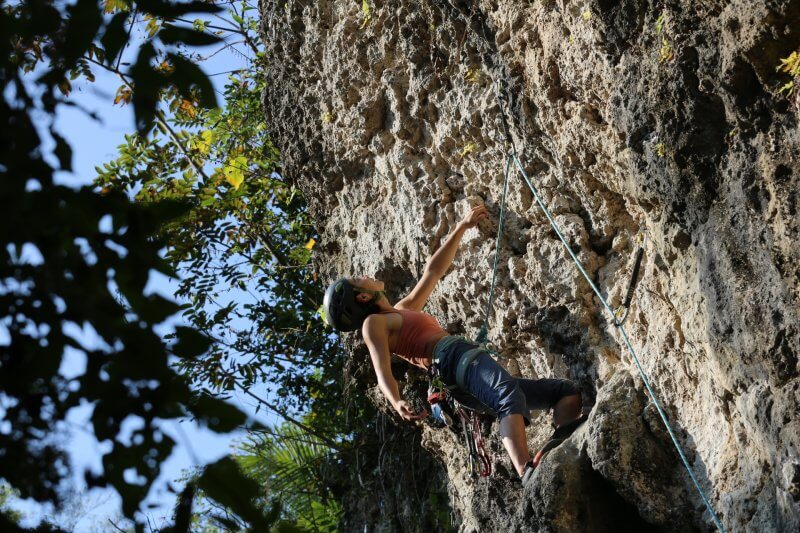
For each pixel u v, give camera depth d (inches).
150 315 78.7
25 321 75.2
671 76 168.2
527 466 195.5
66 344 75.7
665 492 182.7
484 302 239.8
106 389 76.0
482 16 230.8
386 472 333.1
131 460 77.7
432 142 256.4
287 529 85.5
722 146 164.1
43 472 74.4
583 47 194.1
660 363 189.8
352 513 345.7
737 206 161.0
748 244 159.3
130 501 78.3
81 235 77.2
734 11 152.8
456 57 243.4
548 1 206.4
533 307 226.7
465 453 265.0
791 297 151.6
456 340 211.2
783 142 151.6
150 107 83.4
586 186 208.4
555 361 223.3
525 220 231.3
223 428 79.2
